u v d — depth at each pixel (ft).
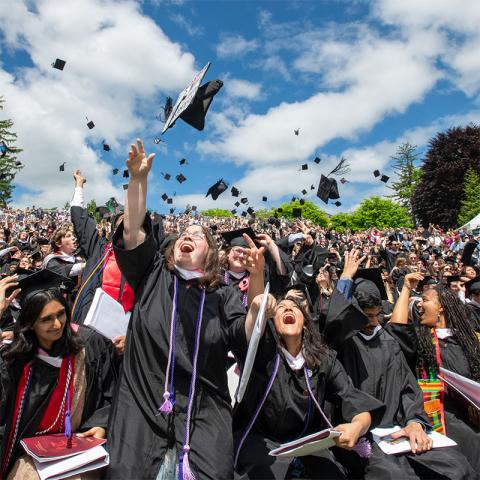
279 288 14.70
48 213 114.21
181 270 8.80
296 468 9.85
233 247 15.64
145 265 8.64
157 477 7.30
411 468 9.69
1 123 121.90
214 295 9.02
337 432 8.33
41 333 8.34
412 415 10.66
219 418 8.01
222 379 8.44
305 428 9.82
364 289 11.81
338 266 26.09
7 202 120.06
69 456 7.56
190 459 7.41
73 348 8.70
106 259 12.78
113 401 8.15
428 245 59.47
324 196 24.39
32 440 8.06
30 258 24.16
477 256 47.16
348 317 10.89
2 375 8.15
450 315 12.62
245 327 8.41
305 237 17.98
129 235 8.43
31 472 7.57
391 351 11.51
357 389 10.19
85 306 12.23
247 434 9.81
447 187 168.45
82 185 15.58
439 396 11.96
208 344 8.26
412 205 184.44
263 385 9.90
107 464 7.50
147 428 7.60
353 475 10.32
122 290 11.87
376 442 10.05
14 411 8.20
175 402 7.77
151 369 7.93
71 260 18.67
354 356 11.34
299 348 10.24
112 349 9.56
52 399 8.45
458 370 12.19
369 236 71.41
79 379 8.82
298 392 9.84
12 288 10.38
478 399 10.72
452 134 178.19
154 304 8.46
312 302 15.57
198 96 10.51
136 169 8.44
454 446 10.95
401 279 24.38
